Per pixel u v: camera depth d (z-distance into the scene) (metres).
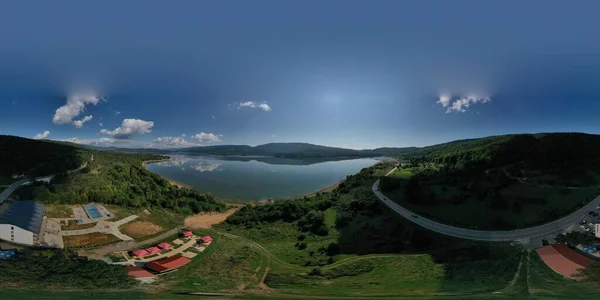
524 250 72.69
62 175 140.12
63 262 69.25
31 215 89.19
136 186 143.38
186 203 147.50
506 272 62.56
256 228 118.31
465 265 68.94
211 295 58.50
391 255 82.00
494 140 182.88
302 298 56.81
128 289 59.69
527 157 139.88
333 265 80.00
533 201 100.81
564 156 131.12
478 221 96.31
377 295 57.16
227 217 134.12
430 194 121.38
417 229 95.12
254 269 78.00
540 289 53.81
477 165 147.25
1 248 72.81
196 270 73.94
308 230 111.94
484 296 52.47
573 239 74.25
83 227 97.25
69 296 53.09
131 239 93.06
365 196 132.62
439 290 58.12
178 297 56.34
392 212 112.06
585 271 59.62
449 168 161.38
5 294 51.81
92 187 129.50
